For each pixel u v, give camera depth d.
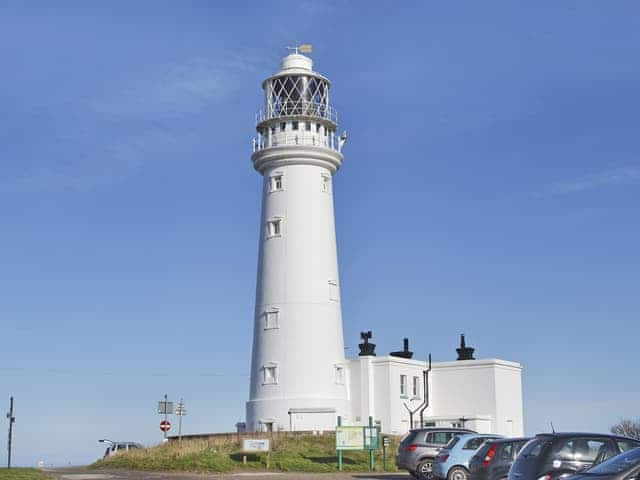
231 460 42.97
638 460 16.44
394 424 59.47
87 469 43.03
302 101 58.44
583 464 20.41
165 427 51.31
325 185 58.41
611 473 16.45
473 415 62.50
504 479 25.20
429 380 64.50
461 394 63.28
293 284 56.28
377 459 45.28
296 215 57.09
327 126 59.16
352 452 46.56
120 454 46.09
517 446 25.55
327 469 41.66
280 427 54.75
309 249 56.75
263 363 56.28
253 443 42.50
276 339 56.00
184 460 42.06
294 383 55.16
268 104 59.09
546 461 20.53
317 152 57.53
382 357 60.06
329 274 57.28
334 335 56.72
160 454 44.53
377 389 59.94
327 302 56.72
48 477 34.84
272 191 57.94
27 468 39.12
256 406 56.00
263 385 55.97
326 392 55.44
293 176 57.53
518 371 65.69
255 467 41.91
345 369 57.88
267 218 57.88
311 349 55.53
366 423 59.47
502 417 62.69
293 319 55.88
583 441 20.78
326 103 59.62
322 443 48.94
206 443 47.38
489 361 62.56
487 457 25.58
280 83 58.88
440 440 33.06
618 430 69.06
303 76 58.78
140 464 42.81
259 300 57.59
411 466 32.91
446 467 29.30
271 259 57.19
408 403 61.50
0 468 38.19
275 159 57.78
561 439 20.80
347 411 57.00
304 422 54.38
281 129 58.28
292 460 43.16
